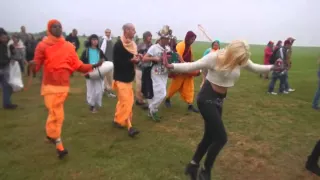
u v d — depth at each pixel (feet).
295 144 18.29
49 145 17.01
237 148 17.35
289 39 34.88
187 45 23.16
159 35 20.31
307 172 14.75
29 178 13.33
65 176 13.56
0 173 13.69
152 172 14.10
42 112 23.63
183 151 16.63
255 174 14.40
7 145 16.92
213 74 12.12
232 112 25.22
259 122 22.48
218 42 26.14
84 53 22.30
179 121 22.06
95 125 20.65
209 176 12.70
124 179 13.41
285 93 34.76
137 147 16.98
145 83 21.01
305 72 62.49
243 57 11.46
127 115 18.40
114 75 18.29
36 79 40.42
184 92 24.35
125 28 17.63
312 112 25.99
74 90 33.71
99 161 15.11
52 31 14.40
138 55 18.16
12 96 29.50
